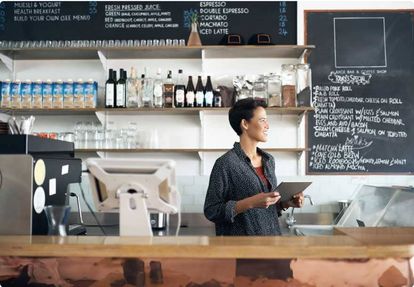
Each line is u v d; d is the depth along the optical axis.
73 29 3.28
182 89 3.02
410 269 1.28
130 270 1.31
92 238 1.38
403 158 3.14
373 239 1.35
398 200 2.35
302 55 3.11
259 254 1.26
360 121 3.18
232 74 3.21
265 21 3.25
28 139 1.65
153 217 2.81
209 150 2.98
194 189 3.18
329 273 1.28
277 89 2.99
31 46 3.03
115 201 1.47
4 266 1.33
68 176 2.03
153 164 1.40
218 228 1.85
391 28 3.23
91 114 3.22
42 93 3.02
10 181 1.62
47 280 1.32
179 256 1.27
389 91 3.19
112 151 2.97
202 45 3.03
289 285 1.28
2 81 3.02
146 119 3.21
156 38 3.26
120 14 3.27
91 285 1.31
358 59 3.22
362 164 3.15
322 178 3.16
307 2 3.26
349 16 3.24
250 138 1.94
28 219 1.61
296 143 3.18
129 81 3.04
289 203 1.92
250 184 1.83
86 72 3.25
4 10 3.28
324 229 2.71
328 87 3.20
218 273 1.30
